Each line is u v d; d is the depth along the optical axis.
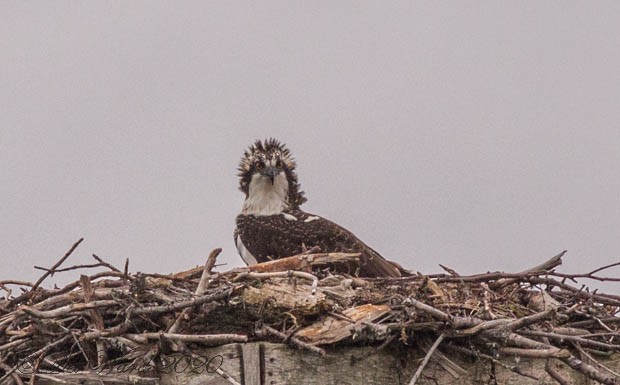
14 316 12.47
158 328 12.22
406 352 12.30
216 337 11.69
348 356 12.13
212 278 12.75
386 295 12.73
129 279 12.45
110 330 11.84
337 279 13.27
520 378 12.55
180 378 12.03
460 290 13.74
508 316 13.39
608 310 14.91
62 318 12.36
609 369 12.59
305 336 11.93
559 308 13.77
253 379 11.91
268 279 12.50
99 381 12.02
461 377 12.31
